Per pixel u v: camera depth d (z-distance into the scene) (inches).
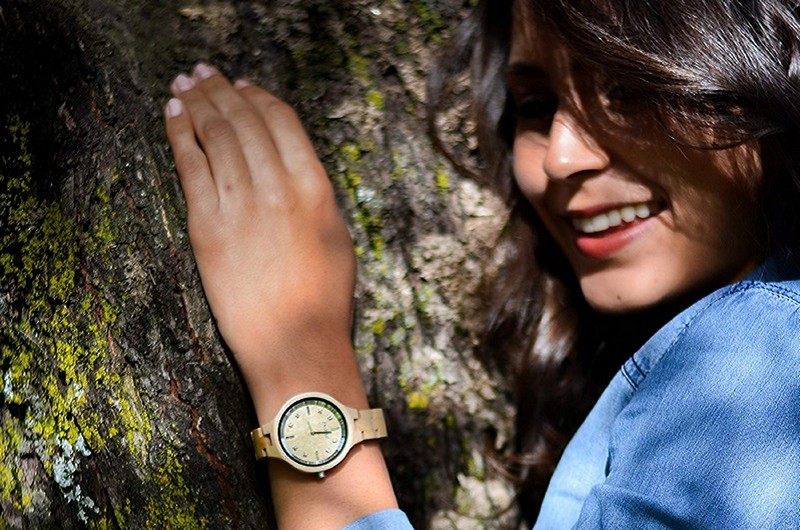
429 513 61.4
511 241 63.3
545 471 63.8
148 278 52.2
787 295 46.8
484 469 63.0
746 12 48.4
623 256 54.5
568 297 64.8
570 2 49.9
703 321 48.4
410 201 60.9
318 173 54.4
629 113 51.1
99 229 52.4
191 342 52.6
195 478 51.8
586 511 48.4
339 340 53.8
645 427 47.9
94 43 52.9
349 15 59.6
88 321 52.6
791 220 51.2
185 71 55.9
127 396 52.1
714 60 48.2
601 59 49.5
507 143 62.2
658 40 48.8
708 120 49.1
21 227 53.0
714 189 50.8
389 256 60.7
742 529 43.2
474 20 60.1
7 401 54.2
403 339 61.1
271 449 51.6
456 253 62.2
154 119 53.8
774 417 44.2
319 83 58.9
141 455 51.9
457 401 62.6
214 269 52.5
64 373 53.1
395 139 60.7
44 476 53.6
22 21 52.2
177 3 56.3
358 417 52.5
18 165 52.9
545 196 57.6
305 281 52.9
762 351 45.7
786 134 49.2
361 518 51.3
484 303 62.8
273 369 52.1
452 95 61.7
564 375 65.5
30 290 53.4
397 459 60.8
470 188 62.7
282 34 58.2
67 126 52.5
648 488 46.0
